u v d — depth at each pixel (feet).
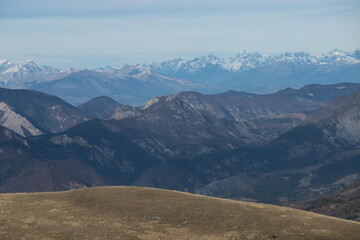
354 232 466.29
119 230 428.97
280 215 505.66
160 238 421.59
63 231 408.67
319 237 452.76
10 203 485.97
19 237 381.40
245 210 513.45
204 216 488.44
